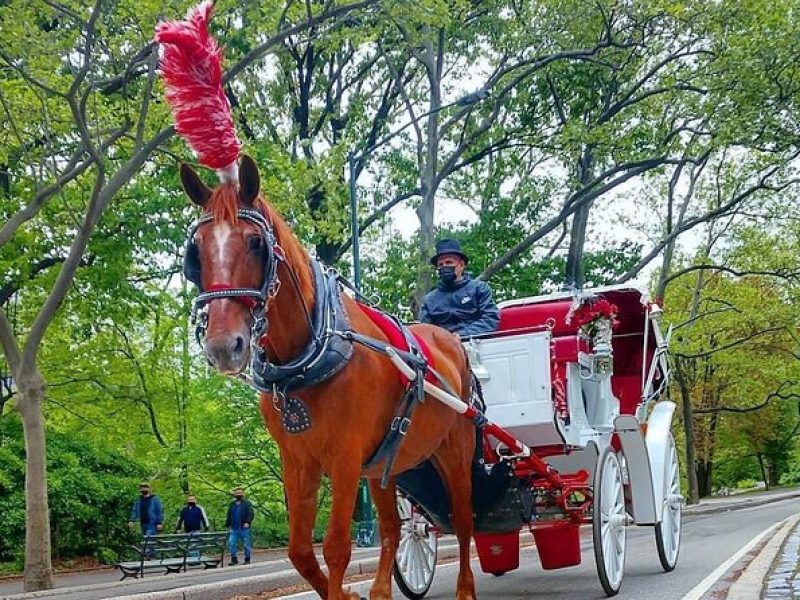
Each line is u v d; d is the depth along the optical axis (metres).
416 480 7.72
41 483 14.91
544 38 26.98
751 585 8.08
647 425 10.00
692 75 26.33
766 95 25.23
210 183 18.25
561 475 8.73
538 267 30.64
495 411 8.17
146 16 14.05
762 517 25.45
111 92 17.44
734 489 83.81
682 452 57.25
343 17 16.84
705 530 18.75
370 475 6.16
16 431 21.81
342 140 22.31
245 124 23.42
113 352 24.92
